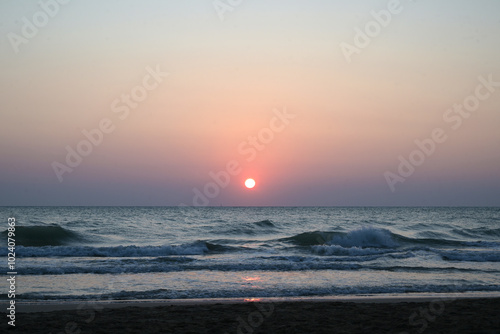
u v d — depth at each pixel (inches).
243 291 551.8
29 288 550.0
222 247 1030.4
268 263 767.7
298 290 558.9
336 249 974.4
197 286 581.3
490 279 647.1
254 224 1828.2
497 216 3272.6
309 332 352.8
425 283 613.0
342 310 433.7
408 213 4067.4
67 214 2999.5
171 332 352.5
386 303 472.4
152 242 1270.9
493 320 386.0
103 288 559.2
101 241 1272.1
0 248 890.7
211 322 383.9
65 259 821.2
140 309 438.3
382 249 984.9
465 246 1183.6
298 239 1262.3
